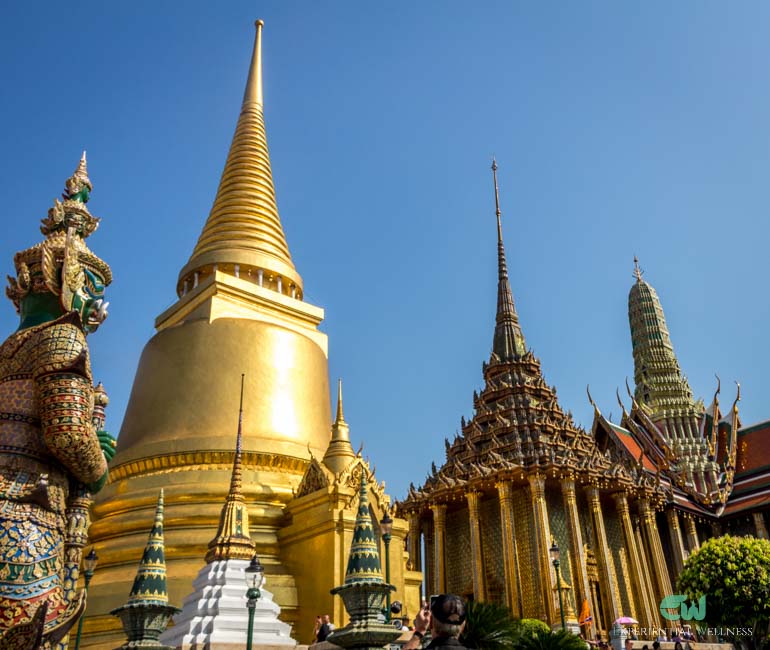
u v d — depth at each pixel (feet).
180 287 131.44
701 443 206.90
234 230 132.46
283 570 88.02
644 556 155.63
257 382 109.19
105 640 78.23
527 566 143.54
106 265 27.81
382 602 31.45
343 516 85.30
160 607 38.14
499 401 174.50
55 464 22.84
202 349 110.63
